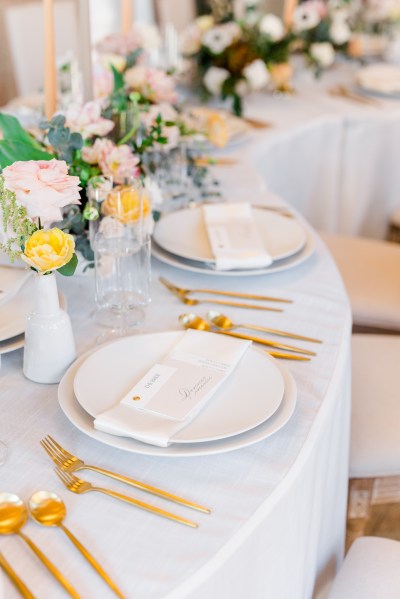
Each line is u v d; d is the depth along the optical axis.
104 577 0.68
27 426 0.90
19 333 1.02
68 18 2.83
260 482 0.81
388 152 2.64
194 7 4.04
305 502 0.92
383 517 1.96
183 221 1.47
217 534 0.74
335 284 1.30
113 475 0.81
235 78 2.33
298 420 0.92
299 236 1.42
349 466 1.35
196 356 0.98
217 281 1.30
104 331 1.11
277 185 2.31
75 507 0.77
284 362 1.05
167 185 1.67
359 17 3.46
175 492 0.79
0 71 3.69
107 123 1.32
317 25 2.87
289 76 2.65
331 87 2.88
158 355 1.00
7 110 2.12
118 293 1.17
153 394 0.89
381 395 1.45
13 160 1.09
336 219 2.69
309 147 2.40
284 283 1.30
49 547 0.72
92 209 1.05
